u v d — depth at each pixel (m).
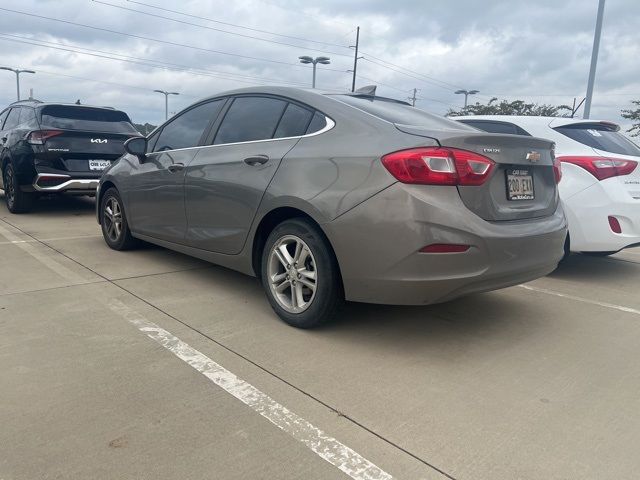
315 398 2.60
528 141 3.31
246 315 3.72
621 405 2.64
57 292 4.09
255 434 2.28
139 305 3.85
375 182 2.97
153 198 4.74
